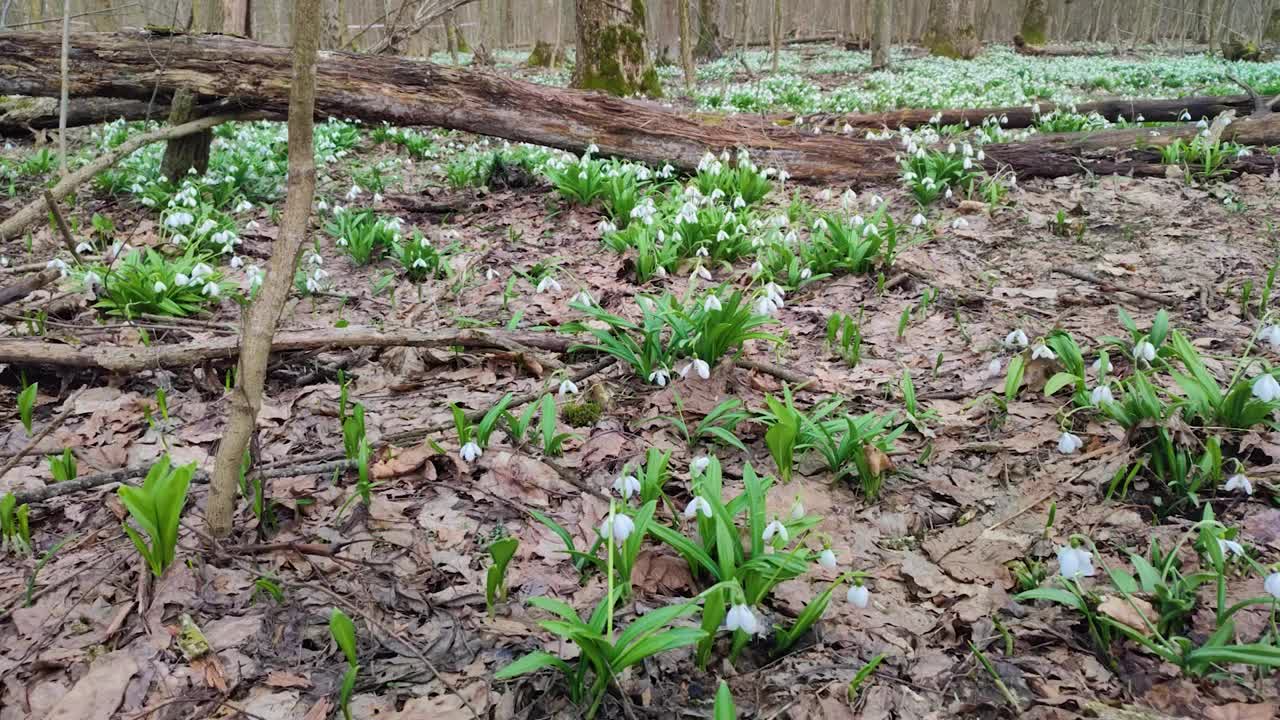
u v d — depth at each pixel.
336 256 6.63
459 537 2.97
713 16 28.28
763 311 4.04
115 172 8.38
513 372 4.32
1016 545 2.81
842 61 27.61
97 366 4.05
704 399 3.90
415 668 2.36
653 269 5.74
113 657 2.37
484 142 11.61
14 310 4.92
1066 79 20.38
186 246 6.29
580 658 2.37
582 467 3.42
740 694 2.27
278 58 7.30
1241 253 5.58
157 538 2.55
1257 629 2.34
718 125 8.53
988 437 3.51
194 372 4.25
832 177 8.23
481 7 24.69
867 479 3.11
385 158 10.62
